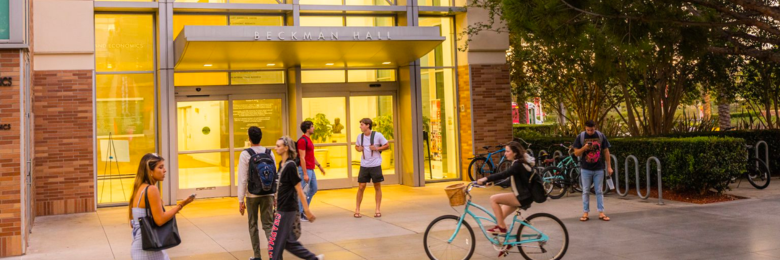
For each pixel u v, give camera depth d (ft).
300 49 42.57
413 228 33.88
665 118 58.80
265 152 26.20
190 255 28.45
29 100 34.63
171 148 45.37
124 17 45.24
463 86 53.06
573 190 46.42
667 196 42.75
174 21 46.52
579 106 63.93
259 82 49.52
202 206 43.96
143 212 18.56
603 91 61.82
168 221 18.79
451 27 53.57
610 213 37.06
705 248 27.20
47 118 42.01
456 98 53.67
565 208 39.52
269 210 25.98
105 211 43.04
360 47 43.39
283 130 49.83
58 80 42.27
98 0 43.62
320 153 50.96
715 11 32.91
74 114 42.57
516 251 26.63
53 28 42.01
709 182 41.68
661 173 42.83
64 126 42.37
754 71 59.98
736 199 41.45
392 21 52.03
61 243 32.32
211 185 48.03
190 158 47.50
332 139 51.29
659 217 35.04
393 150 53.16
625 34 31.60
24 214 29.76
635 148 44.80
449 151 53.98
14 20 28.48
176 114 47.11
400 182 53.16
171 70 45.27
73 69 42.60
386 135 52.90
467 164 53.16
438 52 53.21
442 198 44.78
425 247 25.29
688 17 31.91
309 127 36.32
